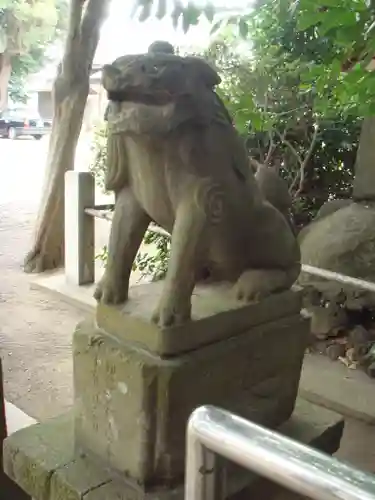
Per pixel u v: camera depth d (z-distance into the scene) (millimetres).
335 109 3035
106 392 1130
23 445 1258
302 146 3723
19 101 14984
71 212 3889
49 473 1155
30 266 4473
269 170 1325
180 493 1089
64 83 4375
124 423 1102
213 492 641
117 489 1102
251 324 1208
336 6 1444
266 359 1233
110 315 1151
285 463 542
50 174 4445
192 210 1032
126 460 1112
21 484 1239
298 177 3738
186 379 1054
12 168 10055
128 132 950
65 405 2484
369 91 1620
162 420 1055
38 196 7574
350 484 502
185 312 1071
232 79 3209
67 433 1308
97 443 1173
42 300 3848
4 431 1568
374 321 3021
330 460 538
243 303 1199
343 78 1812
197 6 1576
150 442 1069
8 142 14359
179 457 1092
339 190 3850
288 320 1290
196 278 1307
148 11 1559
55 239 4496
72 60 4320
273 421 1293
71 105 4387
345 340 2924
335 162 3816
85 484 1115
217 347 1130
